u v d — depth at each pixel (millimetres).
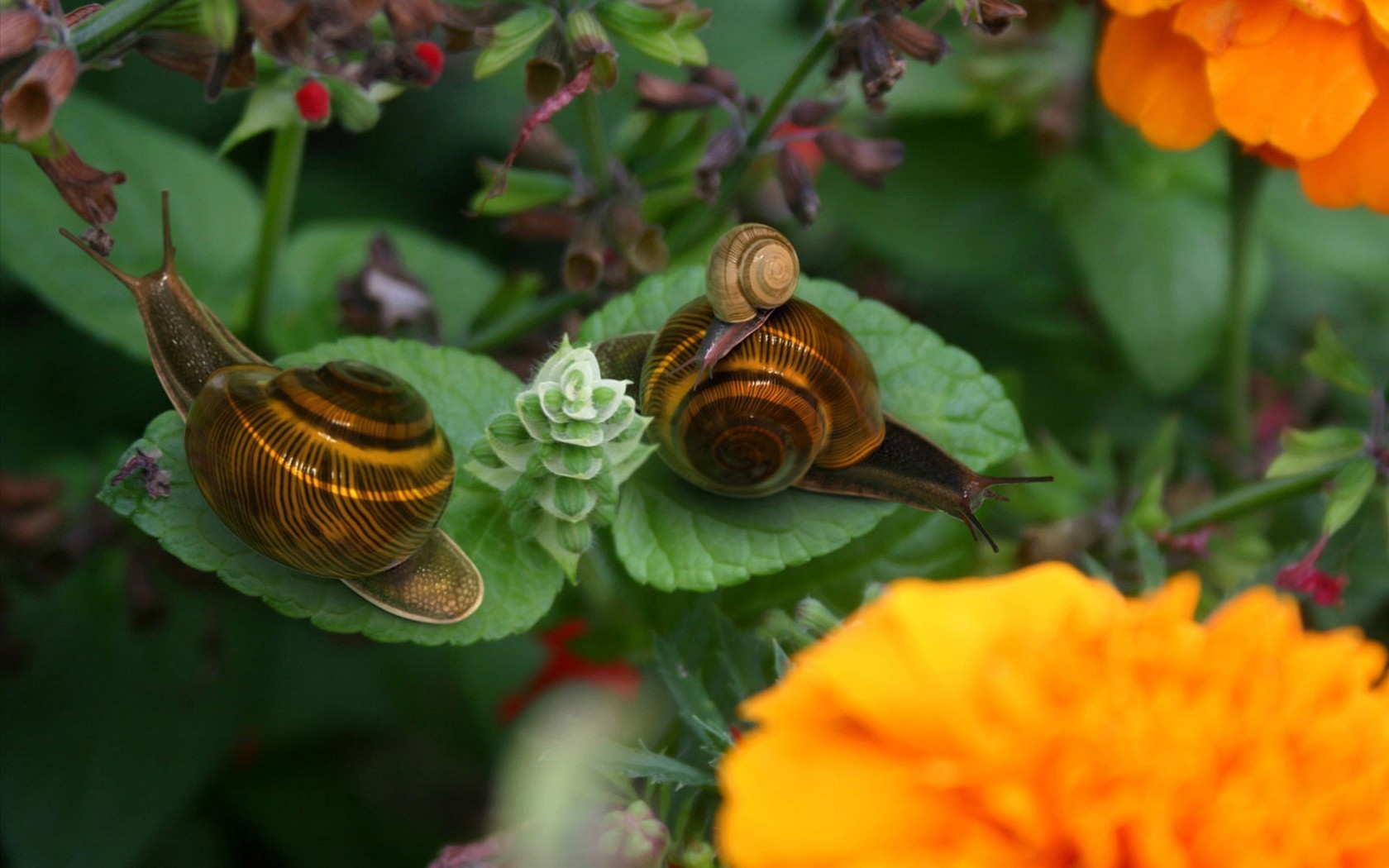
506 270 551
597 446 377
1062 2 477
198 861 499
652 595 427
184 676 485
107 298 465
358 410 361
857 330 407
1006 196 510
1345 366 428
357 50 395
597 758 364
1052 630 331
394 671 510
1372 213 509
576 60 397
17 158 465
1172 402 505
